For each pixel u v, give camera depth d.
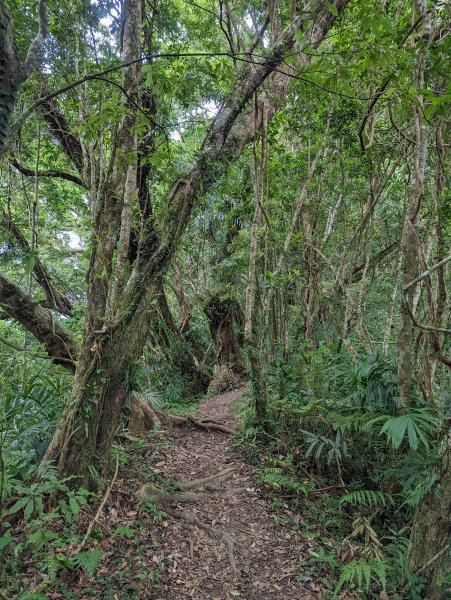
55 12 3.79
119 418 3.63
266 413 4.99
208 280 10.40
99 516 3.18
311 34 3.99
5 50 1.30
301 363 5.14
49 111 5.13
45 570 2.63
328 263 5.65
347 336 5.46
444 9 3.44
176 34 4.94
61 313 7.52
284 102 4.85
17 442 3.51
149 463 4.40
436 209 3.91
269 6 4.29
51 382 4.16
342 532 3.67
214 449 5.20
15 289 4.24
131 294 3.55
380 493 3.64
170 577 2.92
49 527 2.91
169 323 9.30
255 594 2.93
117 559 2.90
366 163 5.36
